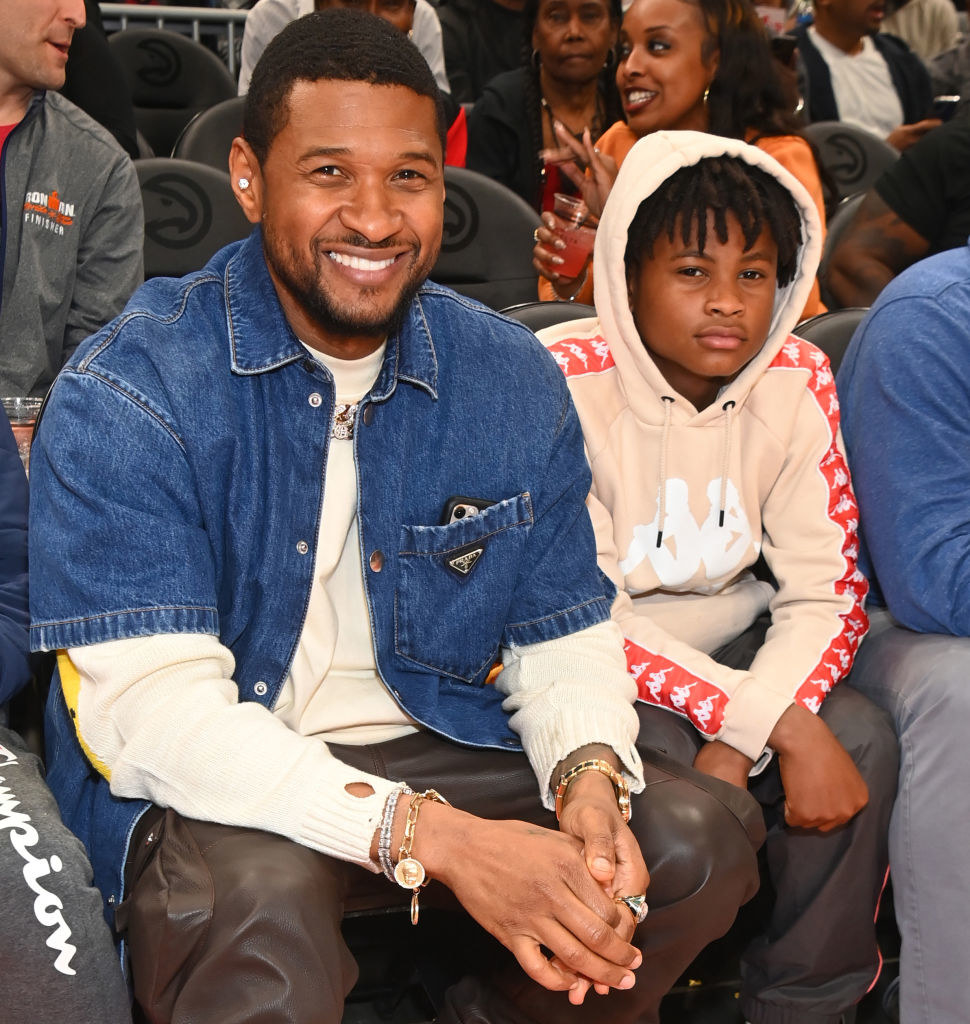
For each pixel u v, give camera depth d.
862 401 1.60
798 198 1.52
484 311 1.35
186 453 1.15
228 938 0.98
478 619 1.29
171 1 4.40
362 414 1.23
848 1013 1.54
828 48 4.40
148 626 1.10
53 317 2.31
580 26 3.16
